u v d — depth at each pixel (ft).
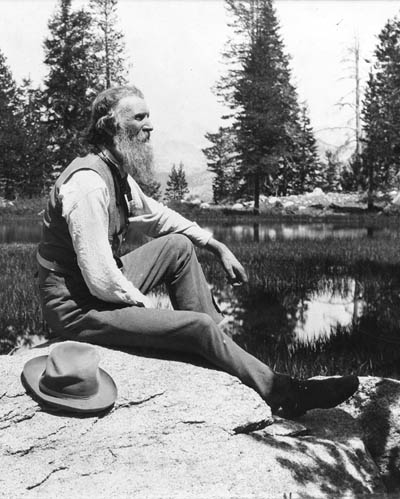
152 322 12.36
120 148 12.71
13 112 195.52
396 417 13.64
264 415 12.12
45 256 12.88
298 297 37.91
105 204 12.35
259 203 180.14
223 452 11.36
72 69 173.58
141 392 11.80
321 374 21.95
